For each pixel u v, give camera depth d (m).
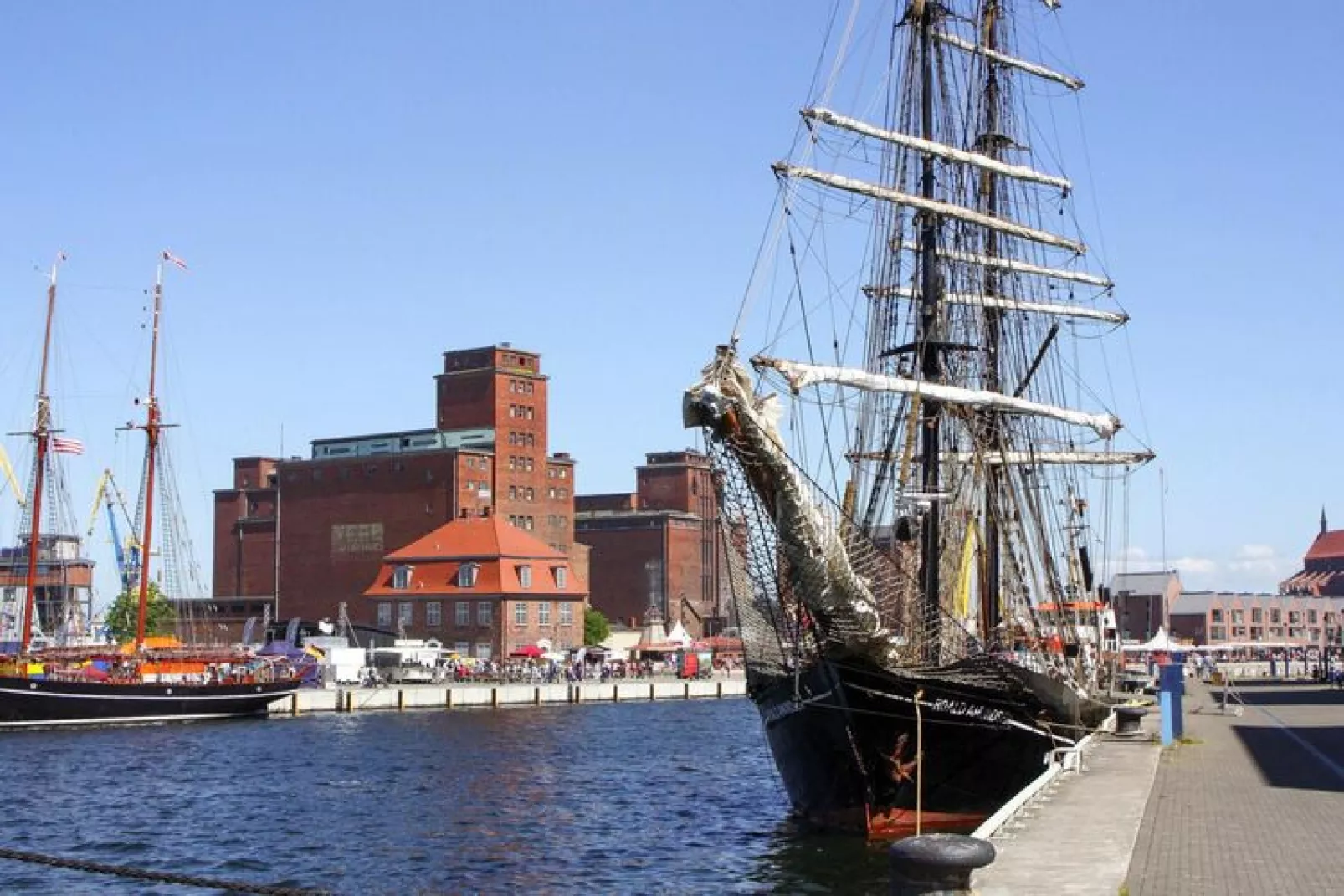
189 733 80.50
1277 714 58.09
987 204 60.22
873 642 33.81
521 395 165.00
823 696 35.31
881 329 48.47
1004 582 51.25
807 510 31.92
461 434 162.38
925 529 44.59
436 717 94.38
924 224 47.09
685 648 142.38
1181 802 27.03
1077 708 42.25
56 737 77.38
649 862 36.97
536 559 144.25
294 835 42.28
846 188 46.03
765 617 37.09
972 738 36.50
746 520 32.78
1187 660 140.12
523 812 47.22
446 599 141.88
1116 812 25.16
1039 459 58.91
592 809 47.78
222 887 16.17
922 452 46.19
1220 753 37.53
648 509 193.38
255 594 174.75
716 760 65.25
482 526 146.00
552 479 170.62
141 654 94.25
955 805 36.81
